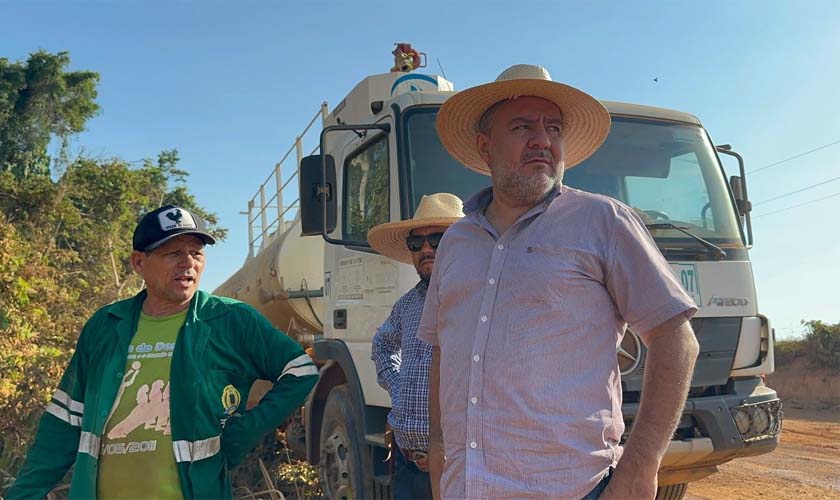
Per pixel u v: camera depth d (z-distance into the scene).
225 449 2.76
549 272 2.09
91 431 2.63
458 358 2.22
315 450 5.41
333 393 5.14
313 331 7.15
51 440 2.83
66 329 12.70
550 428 2.02
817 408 15.31
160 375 2.68
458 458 2.16
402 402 3.42
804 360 17.83
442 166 4.45
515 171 2.36
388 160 4.59
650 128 4.96
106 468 2.62
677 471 4.43
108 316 2.82
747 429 4.23
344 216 5.32
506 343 2.10
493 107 2.57
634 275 2.06
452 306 2.32
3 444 6.13
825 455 9.31
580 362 2.06
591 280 2.10
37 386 6.79
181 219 2.78
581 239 2.11
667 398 1.99
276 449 6.96
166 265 2.75
